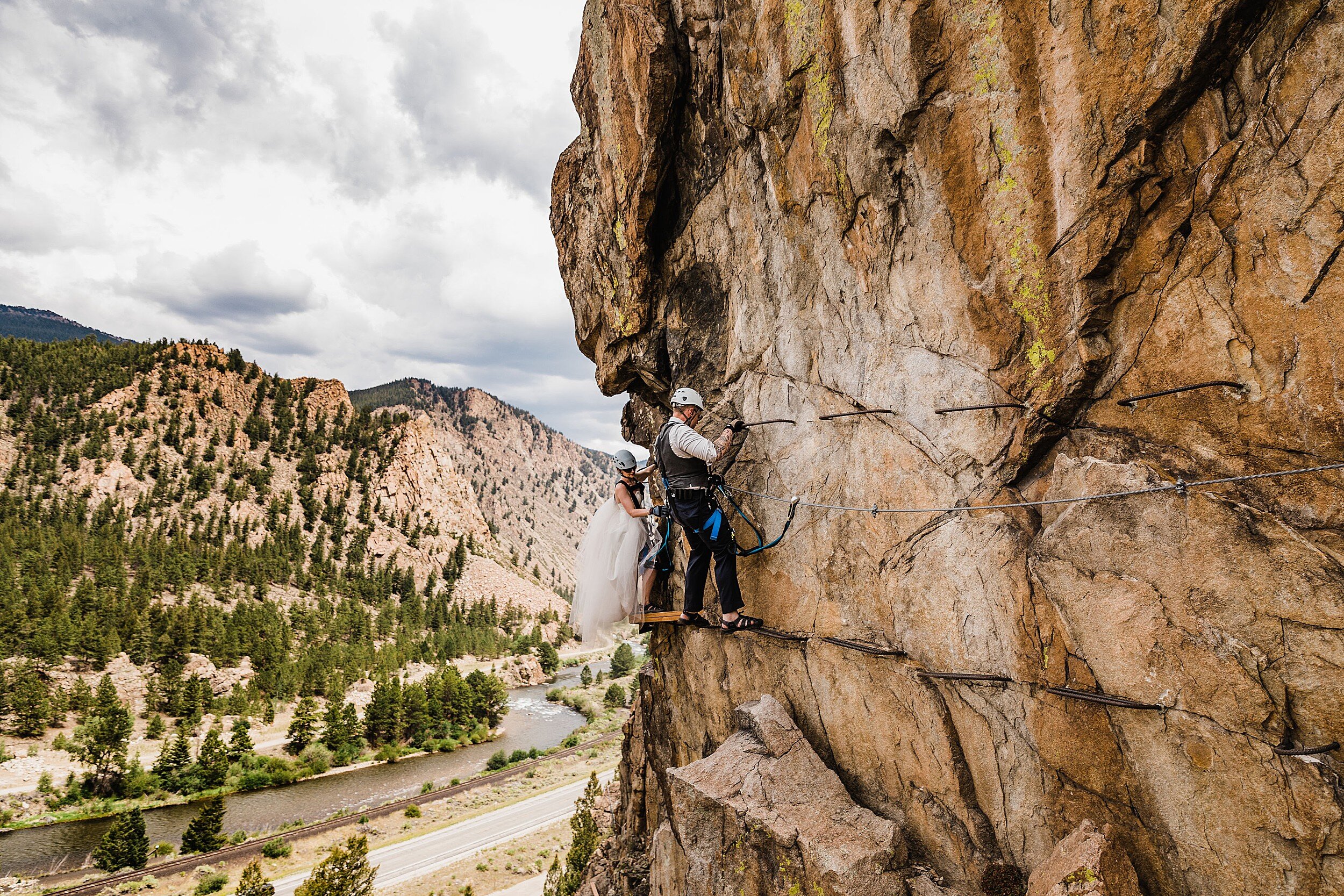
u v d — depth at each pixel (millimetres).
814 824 4980
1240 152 3227
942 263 4512
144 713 74688
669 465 5891
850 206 5109
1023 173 3961
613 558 7602
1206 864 3314
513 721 91688
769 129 5719
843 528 5438
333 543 177750
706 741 7379
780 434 6129
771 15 5410
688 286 7395
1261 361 3207
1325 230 2965
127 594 110500
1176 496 3459
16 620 85562
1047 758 4027
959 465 4555
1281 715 3076
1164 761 3465
